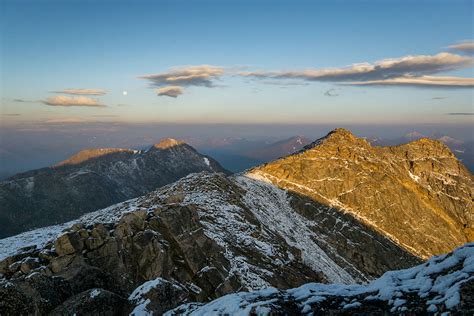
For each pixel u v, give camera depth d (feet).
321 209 274.16
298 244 206.39
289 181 294.87
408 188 341.82
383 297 56.90
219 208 184.44
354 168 326.03
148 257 107.04
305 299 61.77
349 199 296.92
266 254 156.35
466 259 56.34
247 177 281.95
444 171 383.45
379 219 289.74
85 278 86.38
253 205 223.10
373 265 238.89
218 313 60.59
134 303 72.59
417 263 262.06
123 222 112.47
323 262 204.23
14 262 99.04
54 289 76.64
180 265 114.32
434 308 49.52
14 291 69.77
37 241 182.29
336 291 63.62
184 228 124.47
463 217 342.64
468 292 48.29
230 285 117.19
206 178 226.38
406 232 291.79
